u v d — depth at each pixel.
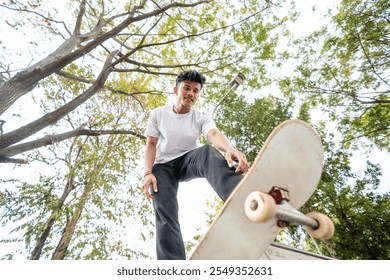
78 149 9.41
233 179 1.30
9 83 3.98
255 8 8.20
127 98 9.41
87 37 6.20
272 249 1.57
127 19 5.96
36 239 7.20
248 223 1.02
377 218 8.42
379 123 9.73
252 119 9.87
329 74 10.58
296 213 0.88
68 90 8.45
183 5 6.71
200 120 2.12
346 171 9.61
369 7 9.23
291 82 10.79
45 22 6.20
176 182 1.93
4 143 3.94
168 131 2.08
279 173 1.06
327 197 9.20
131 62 6.16
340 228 8.59
